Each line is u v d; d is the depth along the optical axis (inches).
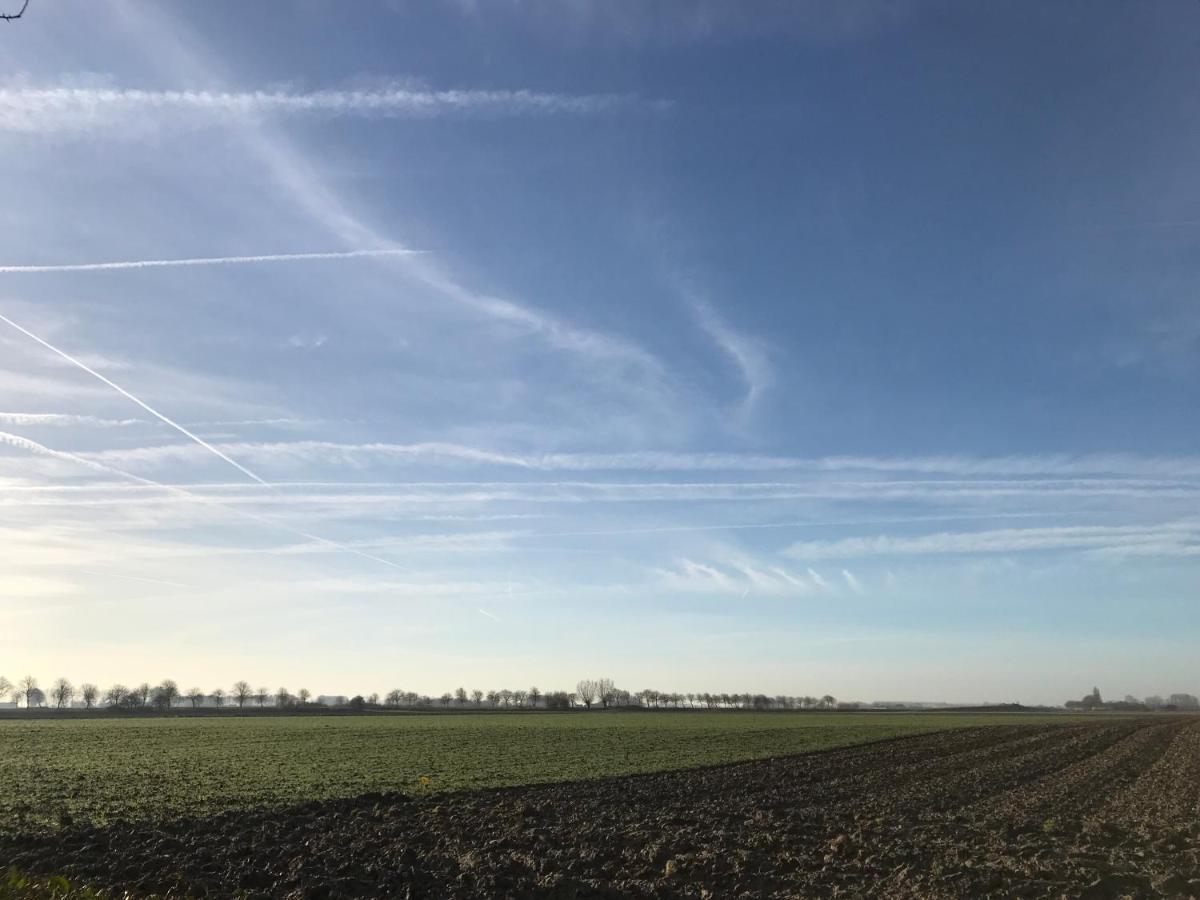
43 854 911.0
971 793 1503.4
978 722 4687.5
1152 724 4266.7
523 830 1088.8
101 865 859.4
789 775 1833.2
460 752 2416.3
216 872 842.8
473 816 1210.0
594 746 2691.9
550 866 864.9
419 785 1576.0
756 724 4411.9
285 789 1491.1
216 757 2197.3
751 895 746.8
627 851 944.9
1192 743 2778.1
